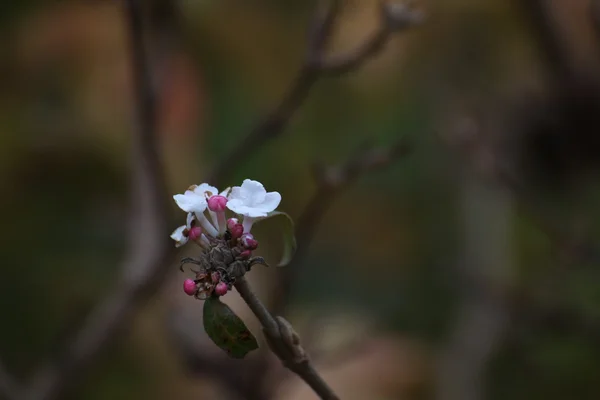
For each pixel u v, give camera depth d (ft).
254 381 3.06
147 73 2.60
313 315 4.33
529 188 4.43
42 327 3.75
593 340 4.02
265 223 3.96
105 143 4.17
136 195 2.97
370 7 4.45
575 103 4.45
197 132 4.55
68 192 4.11
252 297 2.07
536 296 4.20
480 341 4.53
